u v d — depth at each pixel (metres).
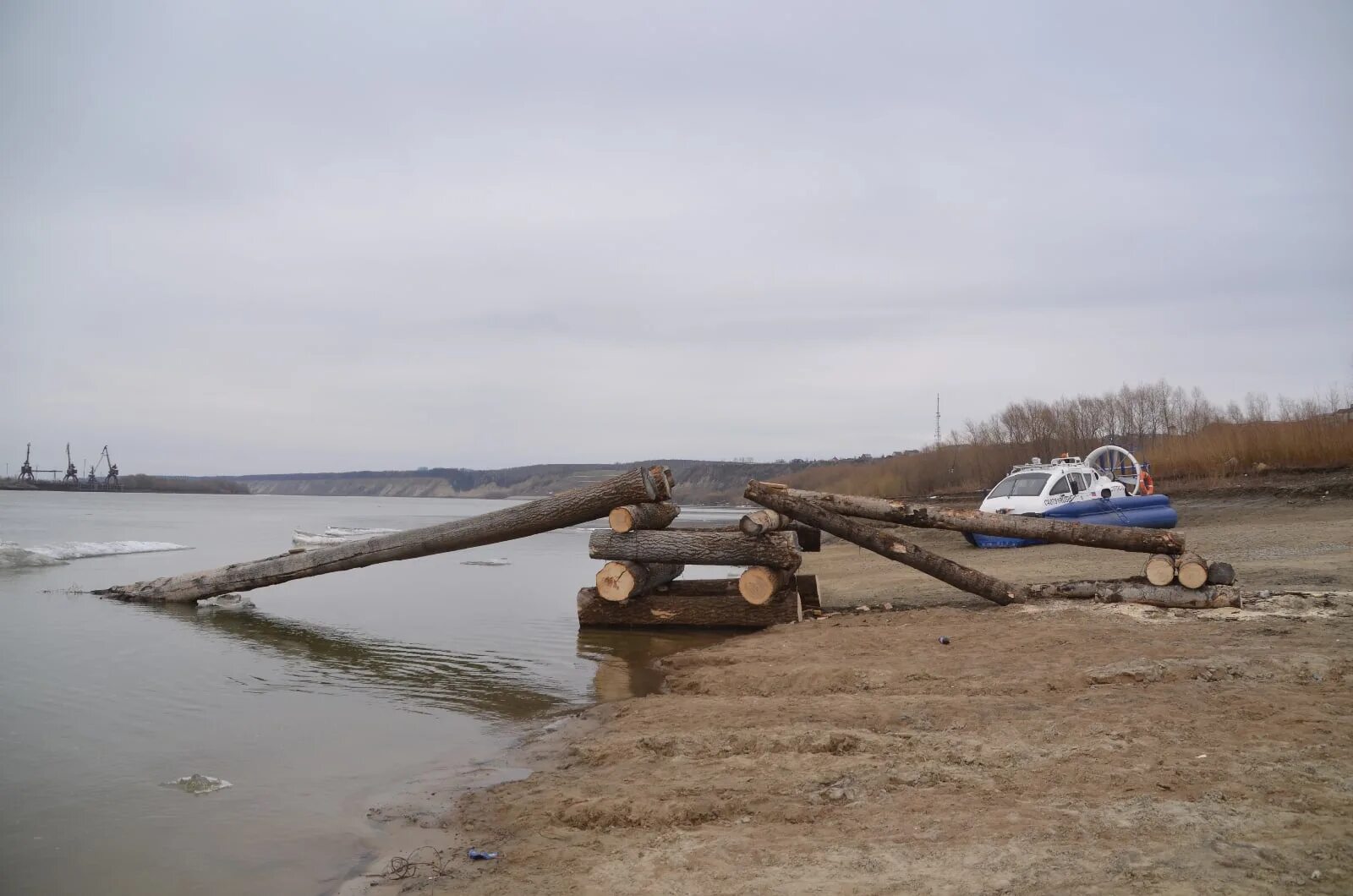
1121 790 4.95
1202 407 51.75
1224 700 6.66
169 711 8.45
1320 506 26.52
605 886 4.33
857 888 4.00
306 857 5.04
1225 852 3.96
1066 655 8.80
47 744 7.28
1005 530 12.88
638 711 8.10
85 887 4.66
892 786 5.46
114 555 27.19
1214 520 25.73
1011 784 5.27
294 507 121.94
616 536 13.25
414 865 4.86
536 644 12.23
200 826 5.53
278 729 7.89
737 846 4.68
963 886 3.90
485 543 14.25
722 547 12.76
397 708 8.72
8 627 13.09
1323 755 5.23
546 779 6.36
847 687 8.45
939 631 10.73
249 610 15.46
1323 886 3.56
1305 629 9.23
